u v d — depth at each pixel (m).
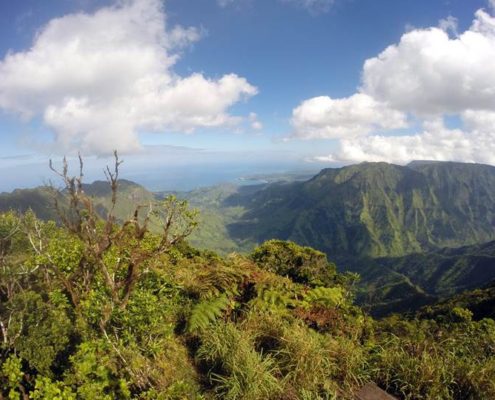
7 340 4.98
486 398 5.44
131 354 5.24
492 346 6.84
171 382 5.55
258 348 6.60
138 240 5.71
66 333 5.21
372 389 5.85
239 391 5.25
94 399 4.17
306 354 5.95
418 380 5.79
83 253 5.96
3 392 4.59
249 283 9.09
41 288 6.53
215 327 6.88
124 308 5.56
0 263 5.99
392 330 8.63
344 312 9.22
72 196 5.41
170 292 7.32
